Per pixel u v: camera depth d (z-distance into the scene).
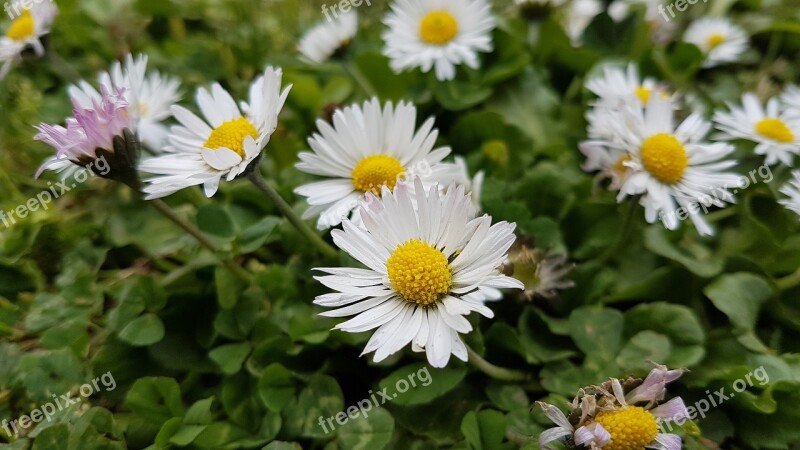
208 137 0.20
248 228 0.21
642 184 0.20
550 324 0.20
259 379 0.20
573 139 0.24
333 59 0.25
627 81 0.24
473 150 0.24
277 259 0.22
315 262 0.21
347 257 0.20
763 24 0.27
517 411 0.20
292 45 0.28
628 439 0.18
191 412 0.19
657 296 0.21
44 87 0.26
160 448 0.19
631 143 0.20
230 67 0.26
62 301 0.21
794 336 0.20
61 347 0.20
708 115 0.24
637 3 0.26
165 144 0.23
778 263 0.21
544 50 0.25
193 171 0.19
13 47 0.23
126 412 0.20
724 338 0.20
